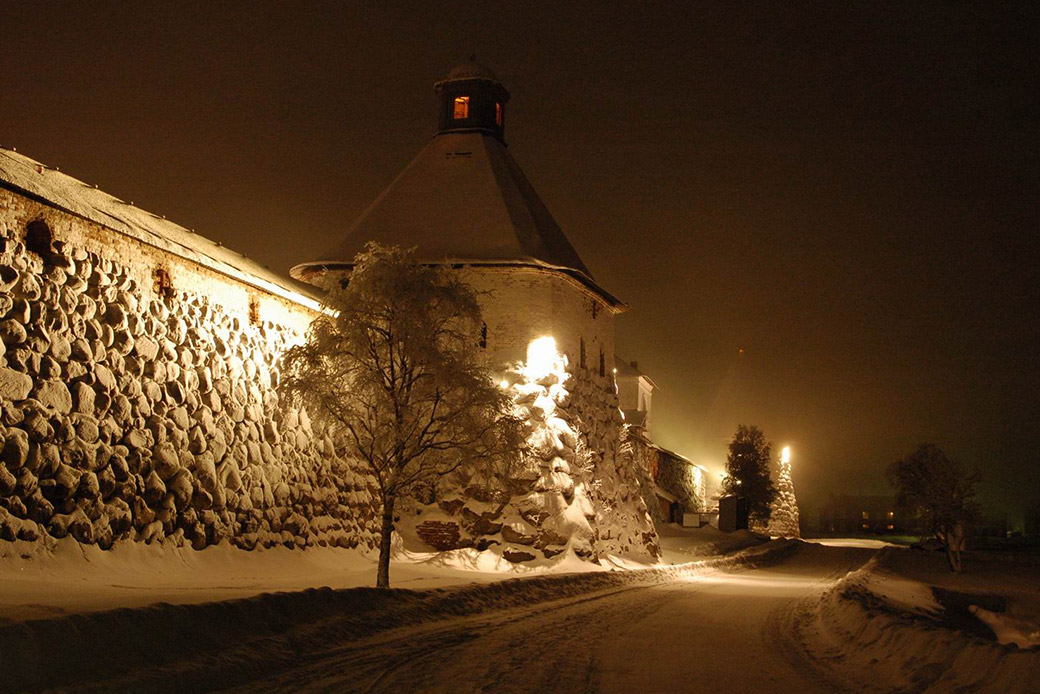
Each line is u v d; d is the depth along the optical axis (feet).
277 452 80.23
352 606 49.75
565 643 48.98
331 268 112.68
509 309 110.63
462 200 119.96
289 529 79.46
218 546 69.00
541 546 100.07
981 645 39.86
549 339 110.22
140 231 65.57
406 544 101.09
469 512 102.22
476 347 74.84
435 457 69.62
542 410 106.73
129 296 63.98
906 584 117.70
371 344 68.18
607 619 61.52
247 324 78.89
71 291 58.80
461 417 69.00
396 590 55.88
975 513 156.46
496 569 97.04
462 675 38.01
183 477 65.72
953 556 155.33
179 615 36.32
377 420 69.36
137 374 63.62
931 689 38.52
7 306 53.88
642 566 112.57
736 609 72.43
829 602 75.31
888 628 50.08
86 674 30.48
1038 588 131.13
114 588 50.83
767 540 199.82
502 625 55.01
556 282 112.88
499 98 133.59
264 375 80.23
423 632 49.52
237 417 74.69
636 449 158.30
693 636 54.44
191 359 69.97
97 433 58.49
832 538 306.14
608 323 133.18
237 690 33.17
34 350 55.01
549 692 35.45
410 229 116.78
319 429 74.54
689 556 140.77
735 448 253.03
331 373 69.21
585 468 111.24
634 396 226.38
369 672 37.65
